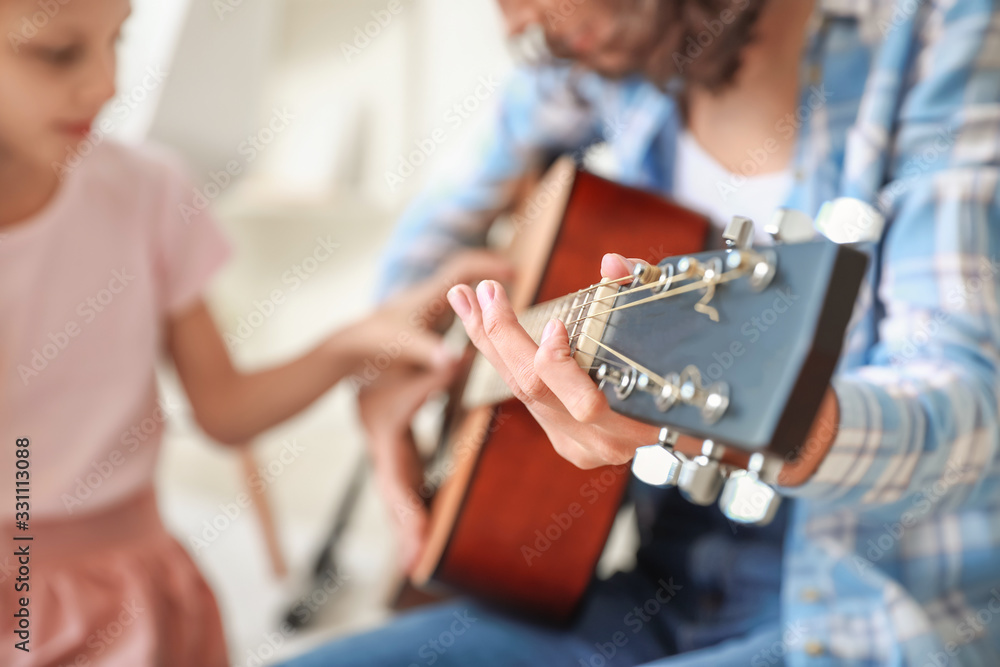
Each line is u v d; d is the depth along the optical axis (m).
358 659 0.81
